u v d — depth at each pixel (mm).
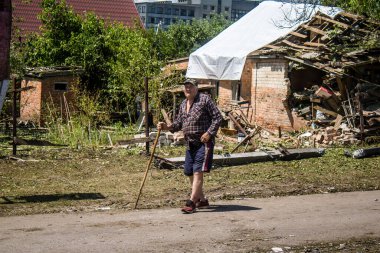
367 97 20438
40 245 6844
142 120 23969
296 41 24641
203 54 26234
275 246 7051
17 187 10859
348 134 18797
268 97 23469
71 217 8344
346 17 23875
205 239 7238
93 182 11477
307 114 21828
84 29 30406
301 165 13594
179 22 59188
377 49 21547
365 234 7656
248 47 25625
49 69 27578
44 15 30547
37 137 20453
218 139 19766
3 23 10461
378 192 10500
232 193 10156
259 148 16812
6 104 24188
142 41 29234
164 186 10984
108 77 28891
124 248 6785
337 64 20906
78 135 18719
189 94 8648
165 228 7723
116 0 49062
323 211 8859
